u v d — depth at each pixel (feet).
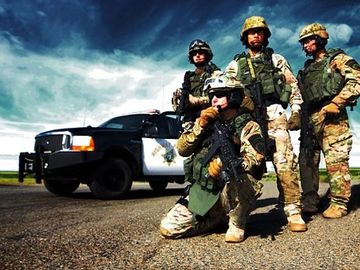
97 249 9.40
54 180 23.11
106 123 25.08
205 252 9.22
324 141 13.97
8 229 11.96
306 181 14.57
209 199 10.28
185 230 10.53
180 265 8.18
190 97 14.40
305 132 14.40
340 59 13.55
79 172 20.94
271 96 12.05
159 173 23.56
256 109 11.73
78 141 21.02
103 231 11.59
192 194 10.52
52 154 21.22
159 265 8.16
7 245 9.77
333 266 8.01
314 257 8.68
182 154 10.84
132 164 22.53
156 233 11.34
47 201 20.42
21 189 29.66
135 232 11.48
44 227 12.30
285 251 9.25
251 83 12.09
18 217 14.47
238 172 9.77
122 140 22.15
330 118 13.82
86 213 15.49
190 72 14.85
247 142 10.19
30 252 9.09
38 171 21.71
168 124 24.68
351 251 9.07
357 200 16.37
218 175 10.03
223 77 10.37
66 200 20.97
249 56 12.77
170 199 20.90
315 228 11.75
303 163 14.62
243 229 10.45
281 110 12.10
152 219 13.74
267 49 12.60
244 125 10.35
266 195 20.84
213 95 10.39
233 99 10.19
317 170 14.71
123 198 22.25
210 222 11.12
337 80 13.48
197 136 10.39
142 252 9.17
